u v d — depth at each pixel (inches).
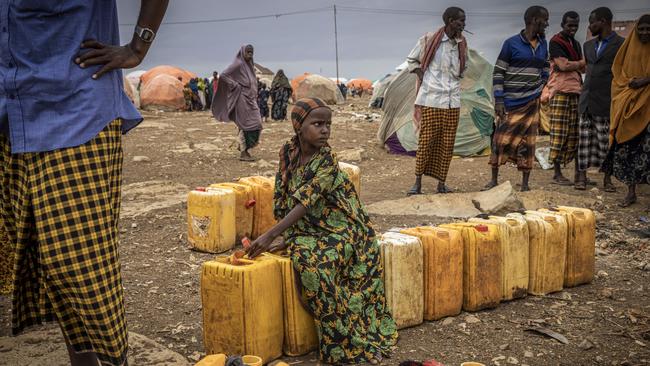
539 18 317.4
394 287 156.7
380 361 141.9
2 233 111.9
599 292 188.7
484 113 487.2
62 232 93.2
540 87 326.3
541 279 183.8
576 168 338.0
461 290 168.2
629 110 282.7
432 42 317.7
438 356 145.0
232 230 231.9
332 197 147.4
